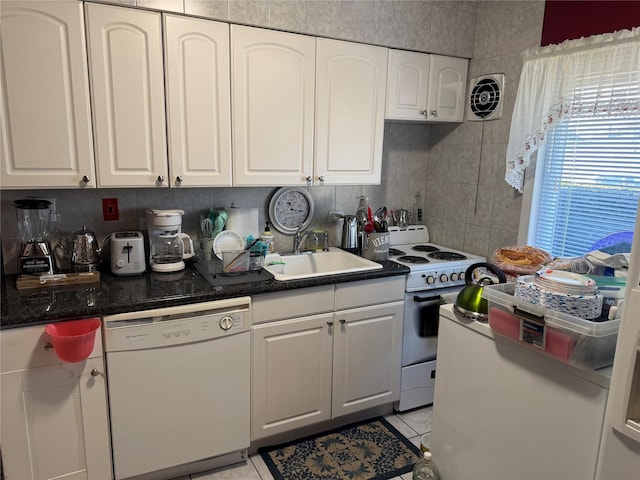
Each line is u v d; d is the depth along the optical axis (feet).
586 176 7.91
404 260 9.23
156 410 6.52
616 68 6.99
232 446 7.26
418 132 10.87
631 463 3.84
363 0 8.25
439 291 9.05
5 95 6.04
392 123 10.47
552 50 7.85
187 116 7.17
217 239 8.23
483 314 5.33
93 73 6.47
